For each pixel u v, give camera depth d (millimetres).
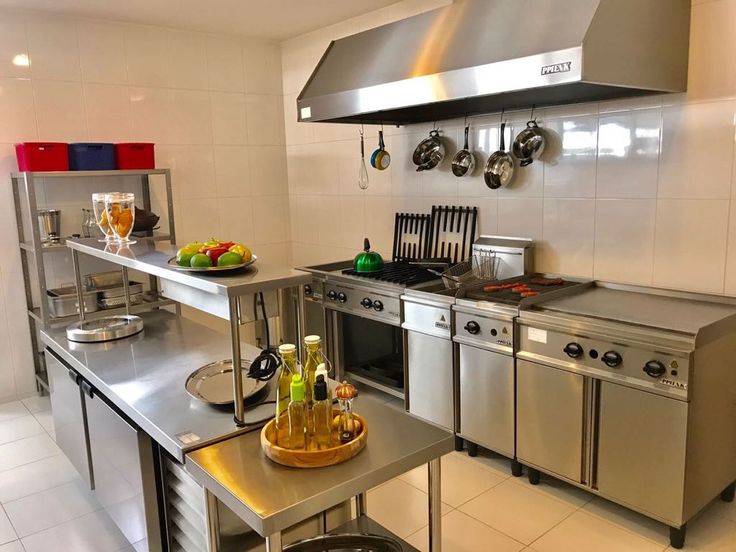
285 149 4949
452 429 3100
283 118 4902
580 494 2707
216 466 1528
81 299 2941
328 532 1919
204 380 2133
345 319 3801
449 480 2859
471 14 2729
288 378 1599
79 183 4055
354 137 4277
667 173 2680
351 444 1533
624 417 2330
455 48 2646
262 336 1920
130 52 4105
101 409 2236
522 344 2668
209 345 2609
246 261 1849
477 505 2646
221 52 4508
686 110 2584
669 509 2250
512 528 2471
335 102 3143
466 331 2916
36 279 3990
